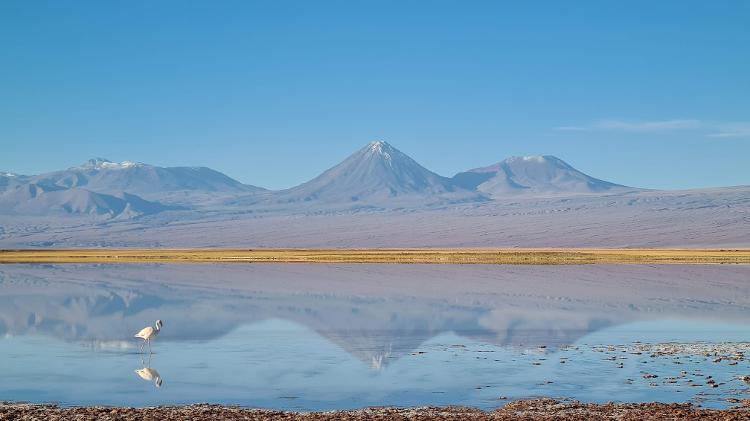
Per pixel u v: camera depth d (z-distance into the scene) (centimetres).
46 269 9675
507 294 5897
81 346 3472
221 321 4316
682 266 9906
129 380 2747
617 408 2273
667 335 3781
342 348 3394
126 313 4712
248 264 10756
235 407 2308
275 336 3759
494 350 3344
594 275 8100
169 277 8000
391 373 2850
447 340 3631
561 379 2738
